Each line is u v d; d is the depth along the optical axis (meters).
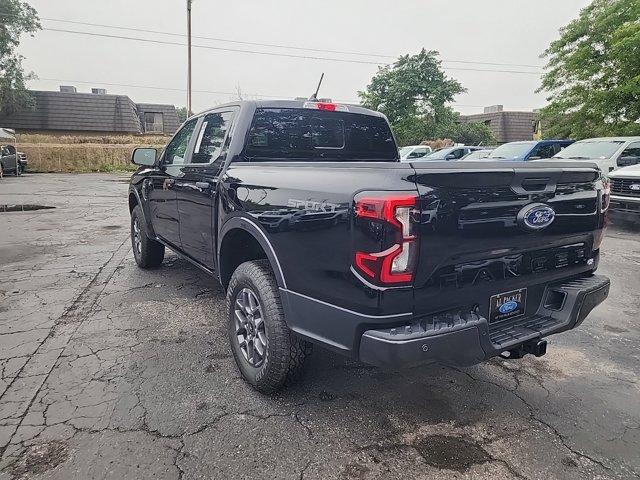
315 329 2.43
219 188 3.34
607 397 2.96
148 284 5.22
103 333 3.85
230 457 2.34
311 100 3.88
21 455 2.31
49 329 3.92
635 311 4.55
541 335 2.52
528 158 12.94
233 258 3.44
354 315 2.19
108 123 40.22
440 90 33.53
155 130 47.25
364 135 4.15
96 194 15.92
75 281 5.33
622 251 7.24
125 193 16.33
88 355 3.44
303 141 3.78
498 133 47.09
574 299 2.66
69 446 2.39
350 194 2.16
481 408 2.82
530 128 47.62
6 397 2.85
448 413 2.76
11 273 5.66
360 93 36.06
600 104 17.78
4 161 24.33
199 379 3.12
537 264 2.59
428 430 2.59
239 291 3.04
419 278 2.10
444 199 2.09
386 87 34.97
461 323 2.21
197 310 4.41
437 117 34.47
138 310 4.39
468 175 2.14
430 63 33.91
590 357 3.54
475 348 2.24
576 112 19.12
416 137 33.78
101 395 2.89
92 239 7.90
